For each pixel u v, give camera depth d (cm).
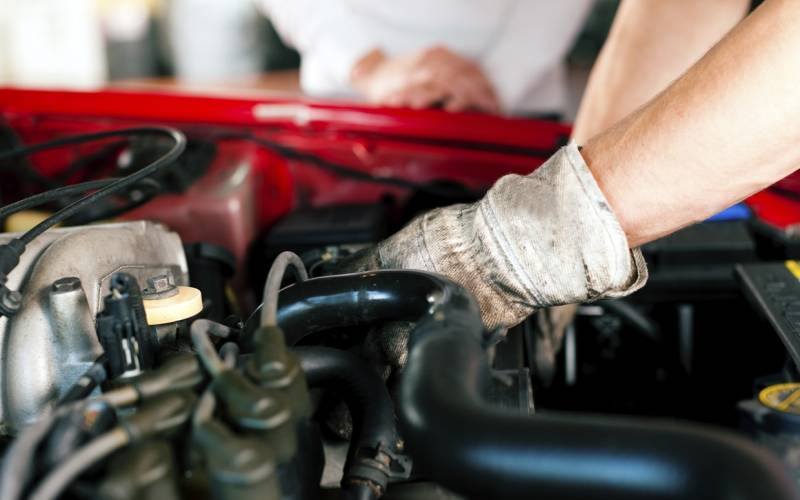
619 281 67
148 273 80
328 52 232
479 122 149
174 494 47
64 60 324
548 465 42
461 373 50
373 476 60
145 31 334
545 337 101
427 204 143
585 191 65
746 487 39
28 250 73
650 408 113
